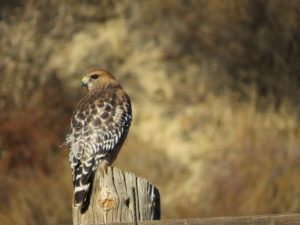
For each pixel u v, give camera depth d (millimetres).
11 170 13938
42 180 13703
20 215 13133
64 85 16531
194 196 14289
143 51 18891
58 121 15164
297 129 16656
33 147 14414
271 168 14250
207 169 14805
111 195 5137
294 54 18766
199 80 18250
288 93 18250
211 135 16453
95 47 18547
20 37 17438
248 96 17938
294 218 4664
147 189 5195
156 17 19469
